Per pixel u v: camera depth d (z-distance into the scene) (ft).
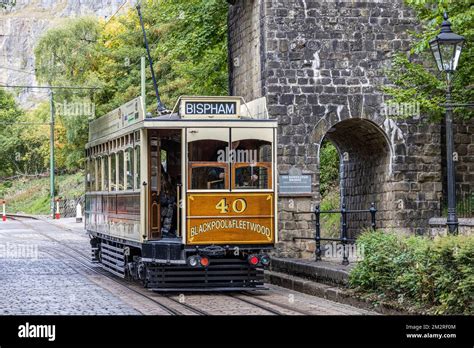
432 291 48.14
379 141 86.12
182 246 61.98
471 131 87.56
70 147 214.28
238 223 62.85
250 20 88.99
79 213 184.44
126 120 69.26
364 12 84.02
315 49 83.20
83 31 202.49
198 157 62.69
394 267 52.39
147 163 64.08
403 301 50.55
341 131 90.79
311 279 66.49
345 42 83.71
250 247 63.05
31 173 307.17
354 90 83.71
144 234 63.77
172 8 124.67
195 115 63.46
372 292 54.95
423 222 84.69
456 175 87.30
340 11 83.71
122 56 165.99
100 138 82.07
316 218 72.13
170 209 65.77
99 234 82.74
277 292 65.31
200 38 118.32
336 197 118.11
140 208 64.13
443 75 78.07
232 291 65.72
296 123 82.69
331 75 83.46
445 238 47.01
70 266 87.92
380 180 87.56
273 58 82.64
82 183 254.27
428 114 82.02
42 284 70.49
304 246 81.87
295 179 82.28
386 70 82.94
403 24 84.69
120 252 74.08
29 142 303.27
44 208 251.19
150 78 160.45
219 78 125.29
